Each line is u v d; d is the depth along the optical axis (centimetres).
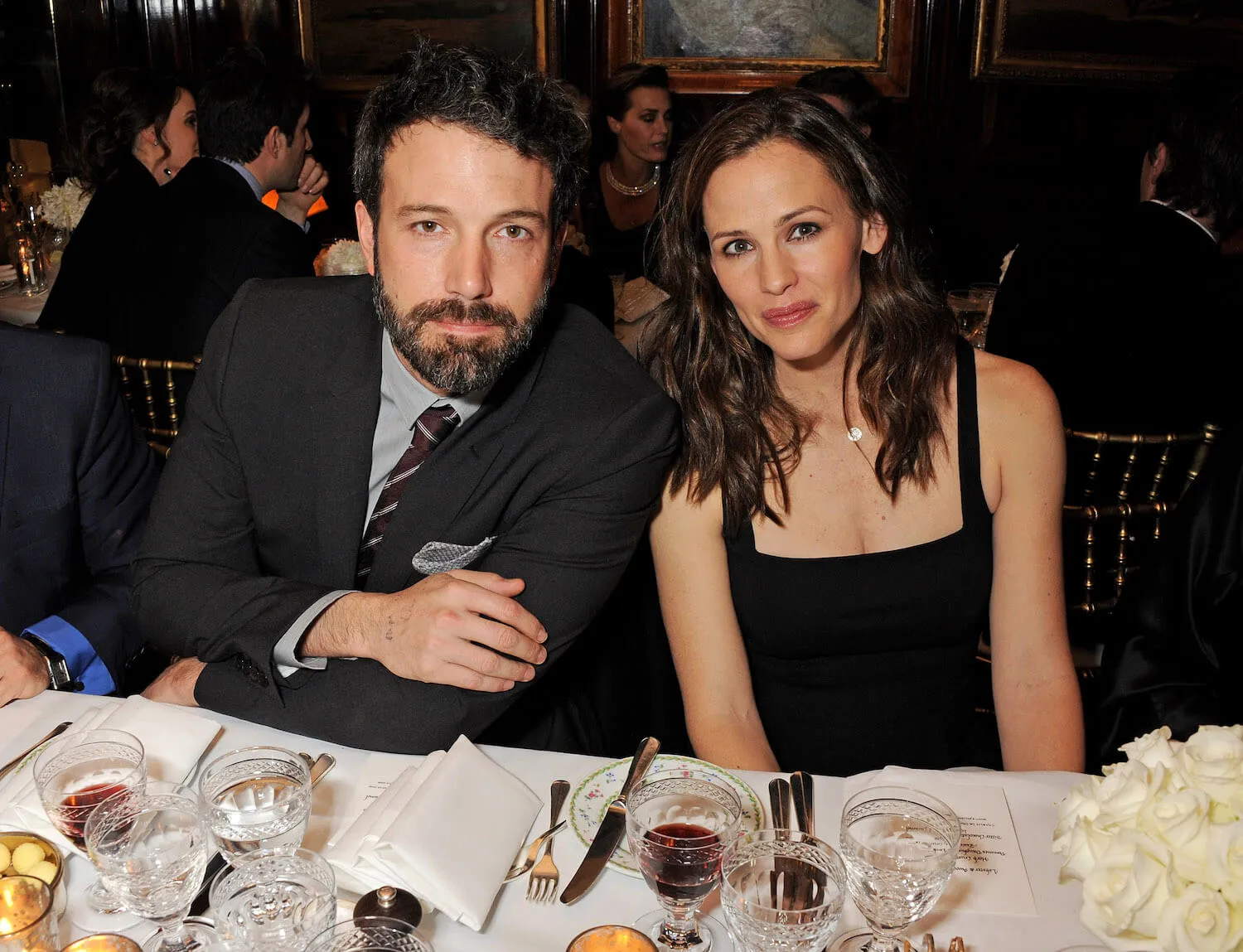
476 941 91
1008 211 553
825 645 157
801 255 140
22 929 81
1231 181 226
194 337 296
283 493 146
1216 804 75
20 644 132
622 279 315
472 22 536
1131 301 231
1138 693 144
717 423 153
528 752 117
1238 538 145
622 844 101
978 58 525
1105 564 222
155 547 146
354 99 555
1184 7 524
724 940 91
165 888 86
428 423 141
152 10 538
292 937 84
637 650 176
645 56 535
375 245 130
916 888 83
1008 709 152
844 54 532
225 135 318
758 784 112
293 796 96
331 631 125
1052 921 93
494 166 119
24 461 161
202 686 126
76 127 462
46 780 100
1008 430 152
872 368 152
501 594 129
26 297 383
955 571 154
